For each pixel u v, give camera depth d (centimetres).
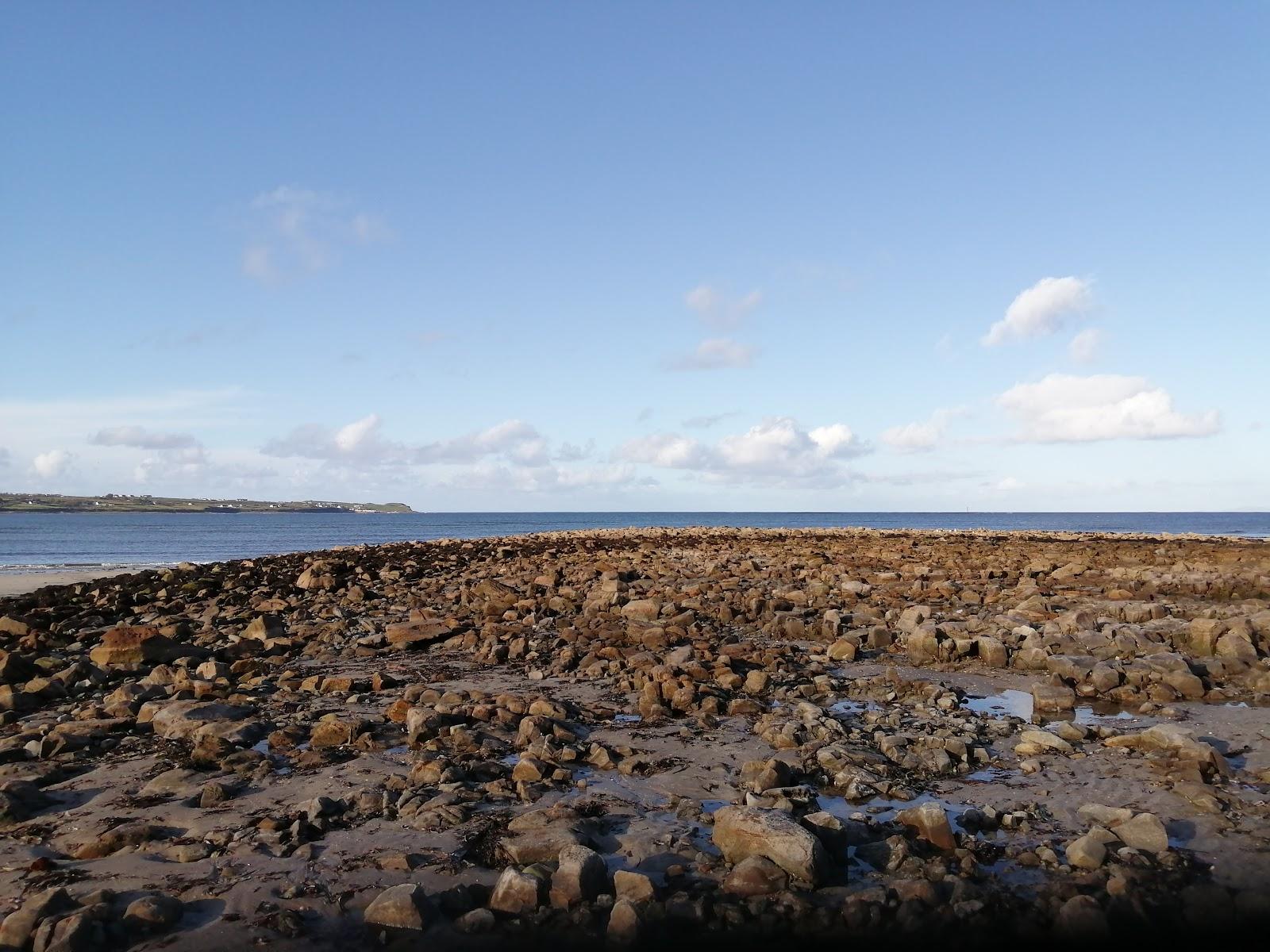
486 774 535
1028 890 391
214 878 405
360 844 439
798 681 794
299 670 881
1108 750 584
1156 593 1368
